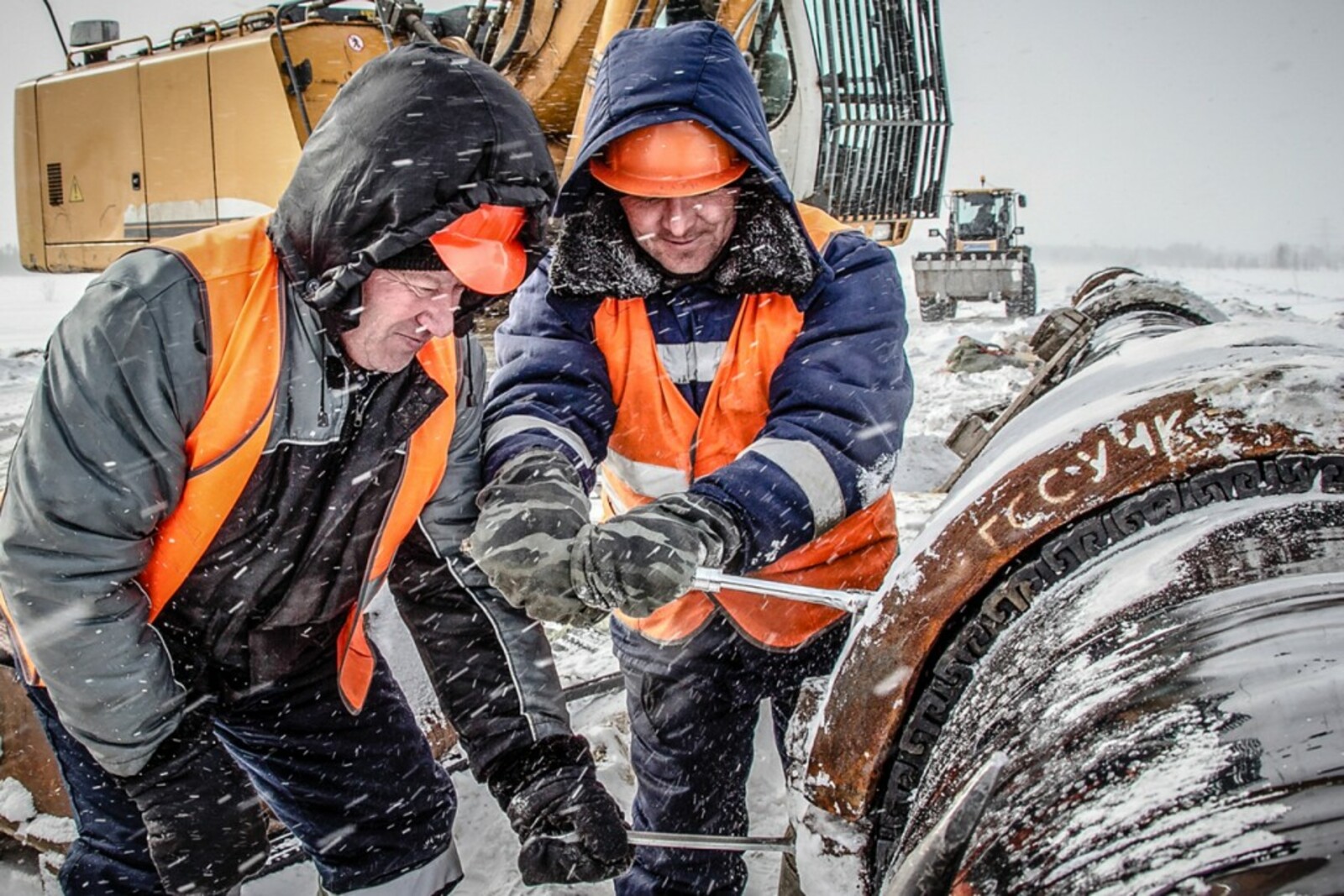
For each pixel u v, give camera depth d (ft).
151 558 5.50
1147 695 3.68
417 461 5.79
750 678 7.58
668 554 5.44
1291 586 3.86
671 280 6.99
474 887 8.82
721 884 7.82
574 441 6.66
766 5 22.71
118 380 4.92
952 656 4.88
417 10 19.84
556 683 6.58
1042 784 3.73
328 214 4.94
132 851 6.09
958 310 77.77
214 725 6.36
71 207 28.91
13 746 8.36
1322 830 3.14
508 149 5.01
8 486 5.13
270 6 24.16
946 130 26.21
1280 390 4.28
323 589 5.93
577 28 21.49
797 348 6.91
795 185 23.95
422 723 9.17
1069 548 4.67
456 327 5.51
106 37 30.35
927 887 3.91
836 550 7.41
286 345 5.20
